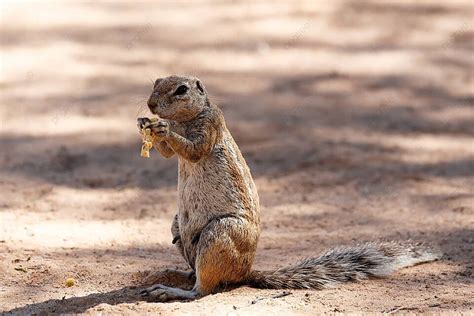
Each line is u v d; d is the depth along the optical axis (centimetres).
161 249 1126
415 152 1644
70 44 2292
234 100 1919
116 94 1930
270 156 1606
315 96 1967
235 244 929
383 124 1806
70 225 1207
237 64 2170
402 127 1791
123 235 1177
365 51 2284
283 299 923
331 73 2122
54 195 1349
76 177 1459
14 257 1048
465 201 1364
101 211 1288
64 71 2078
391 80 2080
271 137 1709
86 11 2661
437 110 1895
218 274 934
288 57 2230
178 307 887
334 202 1361
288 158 1595
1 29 2422
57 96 1914
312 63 2191
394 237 1180
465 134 1758
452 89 2028
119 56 2198
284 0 2778
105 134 1705
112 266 1043
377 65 2183
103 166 1527
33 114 1802
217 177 937
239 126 1761
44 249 1090
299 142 1683
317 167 1547
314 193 1405
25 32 2402
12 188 1373
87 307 902
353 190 1423
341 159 1590
